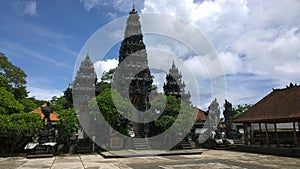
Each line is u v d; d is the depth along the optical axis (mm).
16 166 16109
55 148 24250
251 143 27000
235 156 20750
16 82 40625
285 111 22719
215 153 23578
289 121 23266
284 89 26812
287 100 24141
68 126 25188
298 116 20531
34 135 24953
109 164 16500
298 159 17875
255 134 31422
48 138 23016
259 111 26328
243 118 27547
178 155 21859
